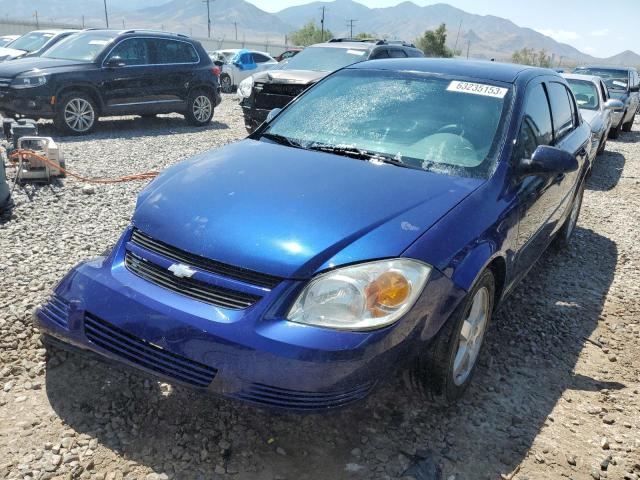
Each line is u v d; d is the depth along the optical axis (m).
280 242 2.50
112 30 11.36
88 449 2.61
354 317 2.38
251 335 2.34
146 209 2.88
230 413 2.91
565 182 4.52
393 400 3.12
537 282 5.09
